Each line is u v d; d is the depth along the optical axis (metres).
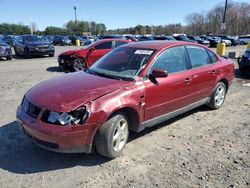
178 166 3.83
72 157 4.04
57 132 3.44
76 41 42.56
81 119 3.54
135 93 4.09
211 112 6.19
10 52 17.66
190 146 4.46
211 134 4.97
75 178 3.54
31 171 3.68
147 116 4.42
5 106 6.38
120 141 4.07
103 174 3.63
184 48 5.26
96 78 4.38
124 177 3.56
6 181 3.46
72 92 3.83
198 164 3.89
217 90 6.17
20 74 11.32
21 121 3.79
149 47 4.88
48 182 3.45
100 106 3.65
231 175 3.63
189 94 5.24
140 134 4.88
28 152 4.17
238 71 12.09
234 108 6.54
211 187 3.37
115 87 4.00
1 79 10.05
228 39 40.53
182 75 4.99
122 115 3.97
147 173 3.66
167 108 4.80
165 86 4.60
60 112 3.49
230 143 4.61
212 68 5.83
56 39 45.81
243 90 8.48
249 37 43.94
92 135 3.65
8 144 4.41
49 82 4.41
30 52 18.80
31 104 3.81
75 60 11.78
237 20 87.75
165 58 4.79
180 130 5.12
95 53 12.02
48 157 4.04
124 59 4.79
